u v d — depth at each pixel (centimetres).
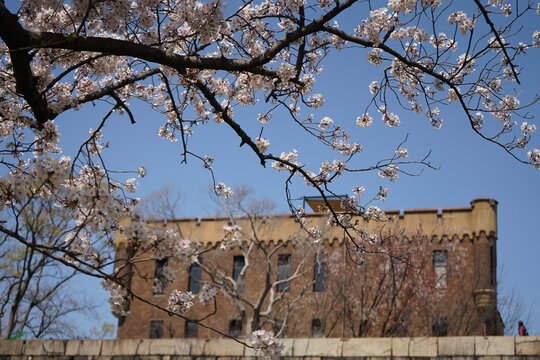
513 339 2012
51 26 831
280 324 3666
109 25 731
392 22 879
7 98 833
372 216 1012
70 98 809
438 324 3578
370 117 1053
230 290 3183
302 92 1002
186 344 2362
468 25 1020
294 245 4012
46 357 2473
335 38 998
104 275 593
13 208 571
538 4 887
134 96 1014
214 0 747
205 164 1052
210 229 4169
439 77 888
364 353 2162
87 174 914
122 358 2409
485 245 3838
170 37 805
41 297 3750
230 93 993
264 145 951
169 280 612
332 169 995
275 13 992
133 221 591
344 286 3441
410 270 3522
